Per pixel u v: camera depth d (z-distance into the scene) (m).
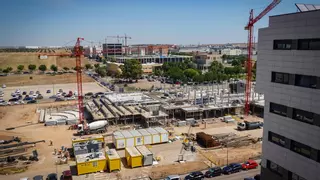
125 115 101.00
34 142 82.56
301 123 40.28
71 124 102.56
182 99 127.50
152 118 97.88
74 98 147.50
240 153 75.62
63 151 76.56
